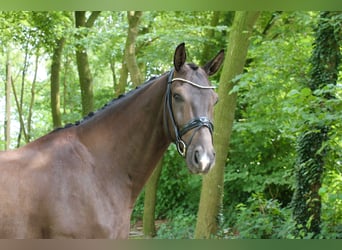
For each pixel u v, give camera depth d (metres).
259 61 8.02
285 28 8.47
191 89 2.95
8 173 2.89
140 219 13.23
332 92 5.25
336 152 6.18
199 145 2.80
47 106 18.64
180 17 11.45
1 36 9.32
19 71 18.06
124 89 12.16
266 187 10.55
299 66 7.11
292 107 5.26
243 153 10.60
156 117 3.16
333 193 5.93
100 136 3.18
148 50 10.94
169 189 12.32
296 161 6.97
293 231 6.73
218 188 8.05
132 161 3.17
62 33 10.37
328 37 6.52
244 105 10.97
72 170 3.01
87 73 12.11
